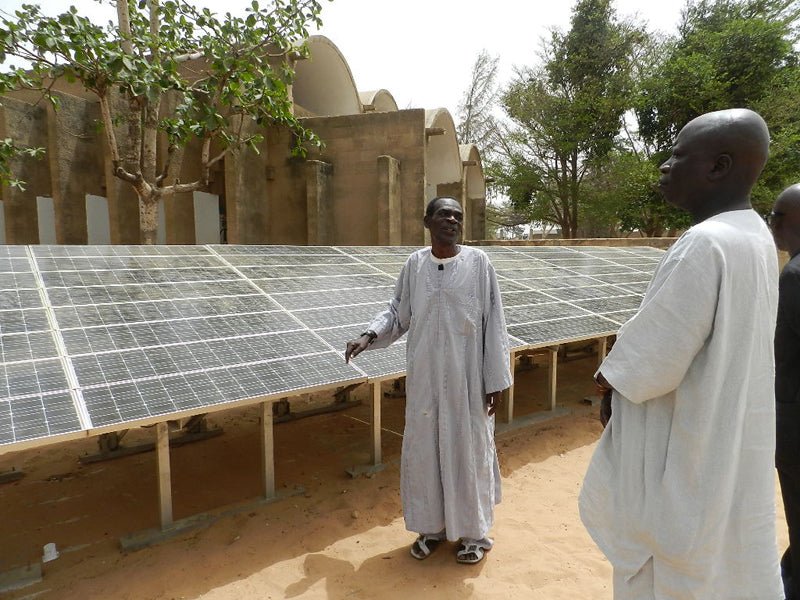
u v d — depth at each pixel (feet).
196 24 33.76
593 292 27.22
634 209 77.10
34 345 12.93
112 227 45.01
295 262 24.02
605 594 10.57
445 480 10.87
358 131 53.78
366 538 12.60
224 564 11.36
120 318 15.17
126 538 12.19
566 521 13.58
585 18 80.69
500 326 11.06
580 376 28.14
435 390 10.84
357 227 54.24
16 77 27.89
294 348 15.25
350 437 19.66
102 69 28.94
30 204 43.47
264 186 52.54
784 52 63.93
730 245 5.78
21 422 10.09
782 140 60.54
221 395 12.27
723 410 5.92
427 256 11.19
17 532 13.12
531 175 86.07
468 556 11.44
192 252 23.03
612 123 80.02
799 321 7.69
